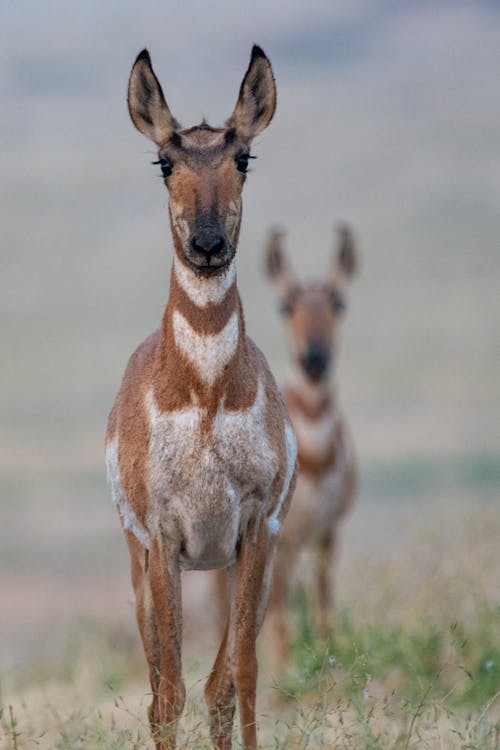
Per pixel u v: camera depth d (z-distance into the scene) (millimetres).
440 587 39531
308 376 49750
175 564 29641
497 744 28859
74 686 37281
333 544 50625
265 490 29500
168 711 29016
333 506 50000
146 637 30734
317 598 45719
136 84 30969
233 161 29891
